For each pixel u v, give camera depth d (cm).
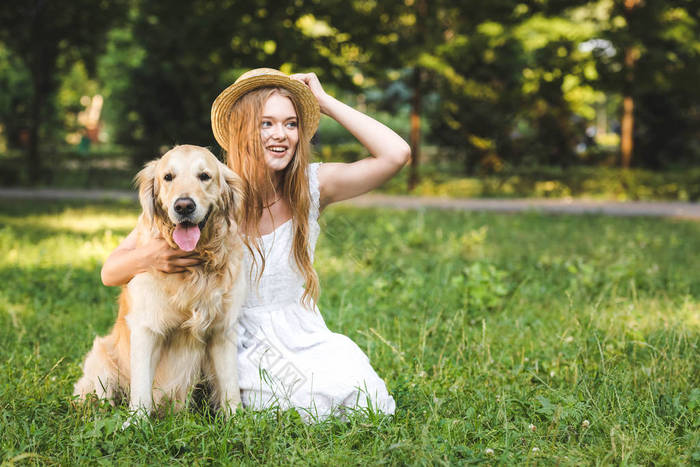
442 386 360
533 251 890
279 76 318
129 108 2177
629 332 443
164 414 322
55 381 362
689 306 557
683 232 1117
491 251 892
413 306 546
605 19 1981
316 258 773
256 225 324
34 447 274
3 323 498
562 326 482
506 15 1944
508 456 268
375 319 508
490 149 2309
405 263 778
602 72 1930
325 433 292
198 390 339
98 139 4959
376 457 267
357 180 341
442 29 2062
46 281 641
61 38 2172
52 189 2058
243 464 261
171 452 279
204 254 304
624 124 2000
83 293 598
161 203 303
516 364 407
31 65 2200
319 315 348
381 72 2008
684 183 1853
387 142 337
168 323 310
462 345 421
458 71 2303
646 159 2550
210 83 2080
